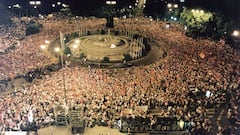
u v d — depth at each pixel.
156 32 68.56
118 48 59.66
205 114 34.84
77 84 39.84
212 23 64.44
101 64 52.47
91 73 44.12
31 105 34.38
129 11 83.94
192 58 50.91
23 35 64.69
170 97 37.59
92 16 84.88
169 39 63.00
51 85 39.44
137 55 56.84
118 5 87.56
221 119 34.53
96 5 86.75
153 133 32.41
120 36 68.19
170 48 56.59
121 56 57.72
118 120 33.44
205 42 60.47
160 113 34.94
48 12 87.75
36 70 45.75
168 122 33.38
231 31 62.62
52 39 62.12
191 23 65.62
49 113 33.75
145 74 44.38
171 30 70.19
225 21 65.12
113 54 58.00
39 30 67.19
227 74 44.22
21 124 31.78
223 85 40.72
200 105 36.62
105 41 63.56
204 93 38.94
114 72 45.50
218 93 38.88
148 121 33.59
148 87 39.81
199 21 65.06
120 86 39.78
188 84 41.03
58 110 33.72
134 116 33.91
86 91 38.00
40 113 33.44
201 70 45.62
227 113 35.28
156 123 33.28
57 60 51.00
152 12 85.38
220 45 58.62
